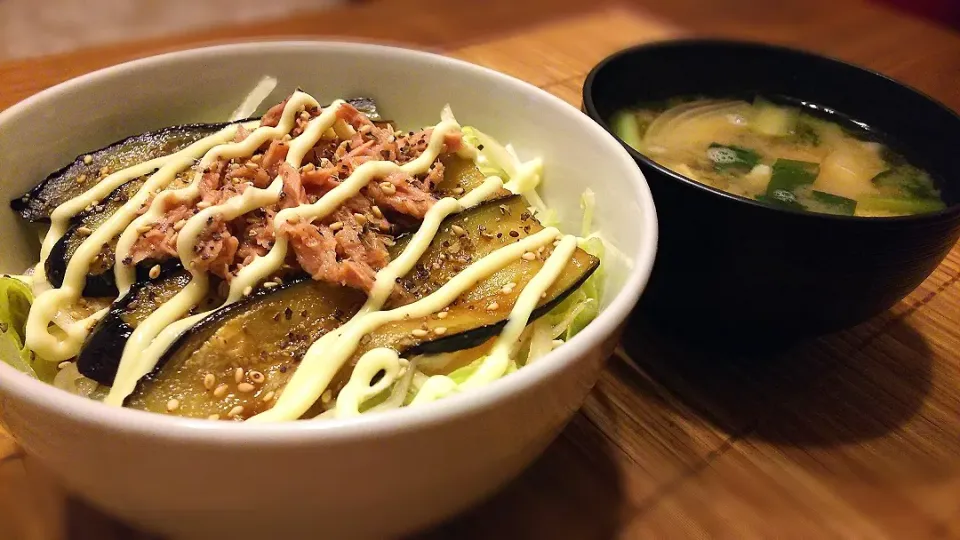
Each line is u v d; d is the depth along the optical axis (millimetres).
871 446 275
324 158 266
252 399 230
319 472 191
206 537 211
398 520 213
